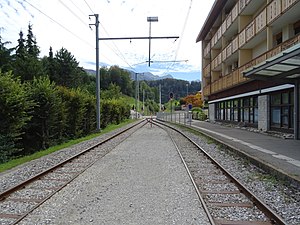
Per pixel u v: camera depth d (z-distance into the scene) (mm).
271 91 22000
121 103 57688
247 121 29594
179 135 26688
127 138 24031
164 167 11523
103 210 6605
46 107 19266
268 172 10445
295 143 16688
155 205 6918
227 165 12039
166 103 124500
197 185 8727
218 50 43469
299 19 20109
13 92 15180
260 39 25578
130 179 9523
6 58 47719
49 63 72000
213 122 44281
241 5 28094
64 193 7977
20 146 18781
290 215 6254
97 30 28453
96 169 11219
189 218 6086
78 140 22562
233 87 31859
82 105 25797
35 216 6285
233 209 6629
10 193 7945
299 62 13148
